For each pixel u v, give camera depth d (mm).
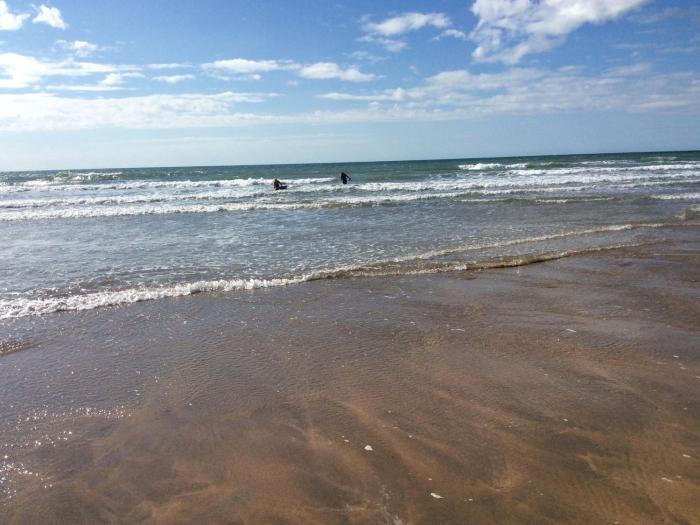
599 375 4871
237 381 4840
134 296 7797
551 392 4516
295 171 66688
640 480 3199
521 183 31891
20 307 7289
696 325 6340
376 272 9367
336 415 4148
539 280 8750
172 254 11320
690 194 23062
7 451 3682
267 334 6160
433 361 5277
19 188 37312
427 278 8945
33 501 3125
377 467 3395
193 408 4312
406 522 2842
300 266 9945
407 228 14820
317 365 5203
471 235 13375
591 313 6898
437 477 3271
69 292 8117
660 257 10469
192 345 5809
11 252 11719
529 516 2875
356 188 31500
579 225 14859
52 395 4574
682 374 4871
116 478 3348
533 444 3656
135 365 5246
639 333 6059
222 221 17516
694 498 3010
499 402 4340
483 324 6473
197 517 2934
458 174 44969
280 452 3611
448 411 4188
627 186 28516
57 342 5930
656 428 3865
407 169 57906
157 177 54656
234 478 3312
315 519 2885
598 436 3754
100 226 16609
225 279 8914
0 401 4457
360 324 6512
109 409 4312
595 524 2799
